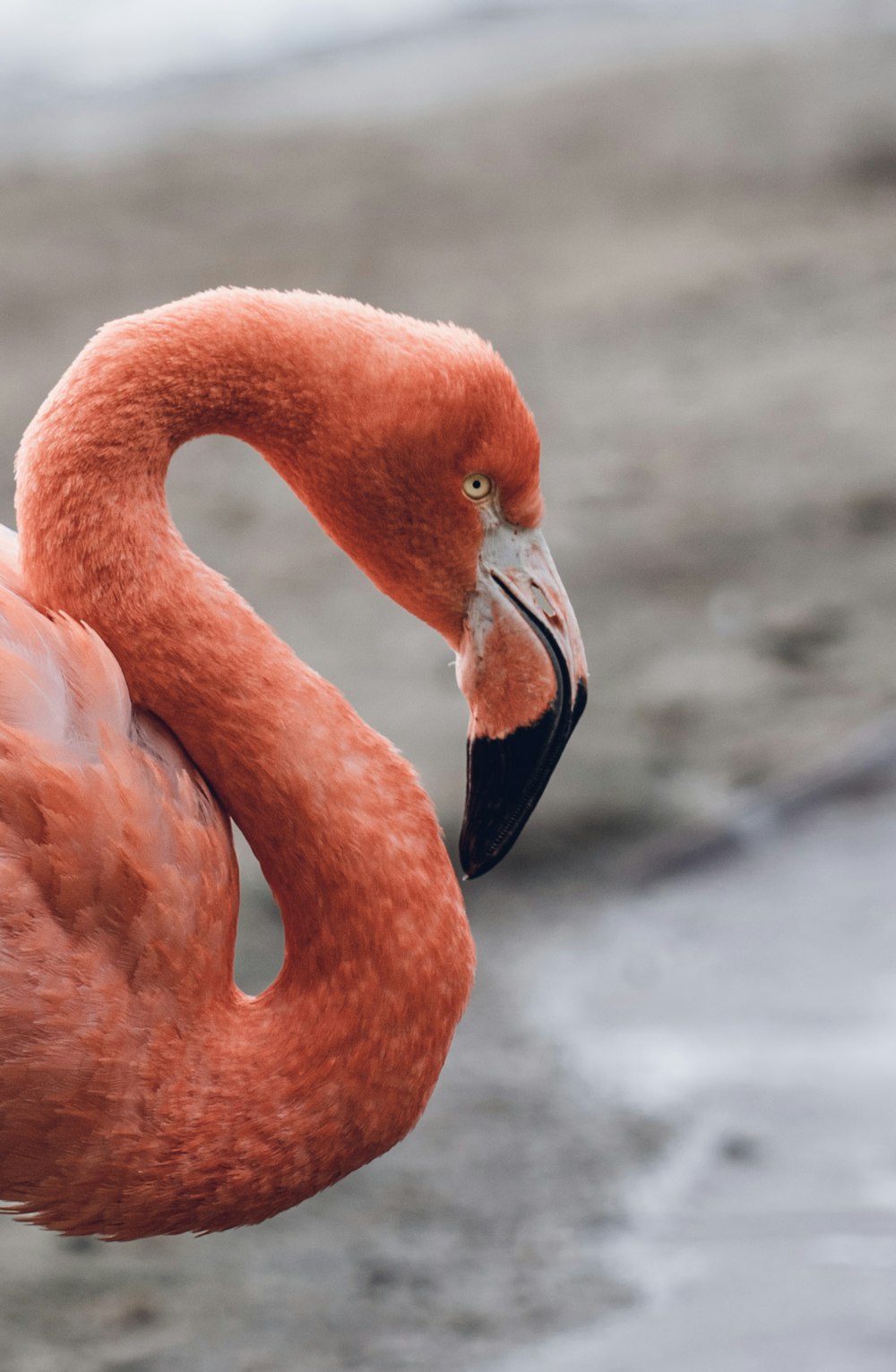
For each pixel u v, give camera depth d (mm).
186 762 3531
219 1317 5090
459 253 18062
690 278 16844
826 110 22281
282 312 3471
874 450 12500
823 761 8445
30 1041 3273
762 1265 5203
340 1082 3445
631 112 23094
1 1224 5594
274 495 12531
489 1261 5320
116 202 20531
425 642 9977
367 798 3480
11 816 3260
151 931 3326
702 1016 6531
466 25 29266
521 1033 6508
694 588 10523
